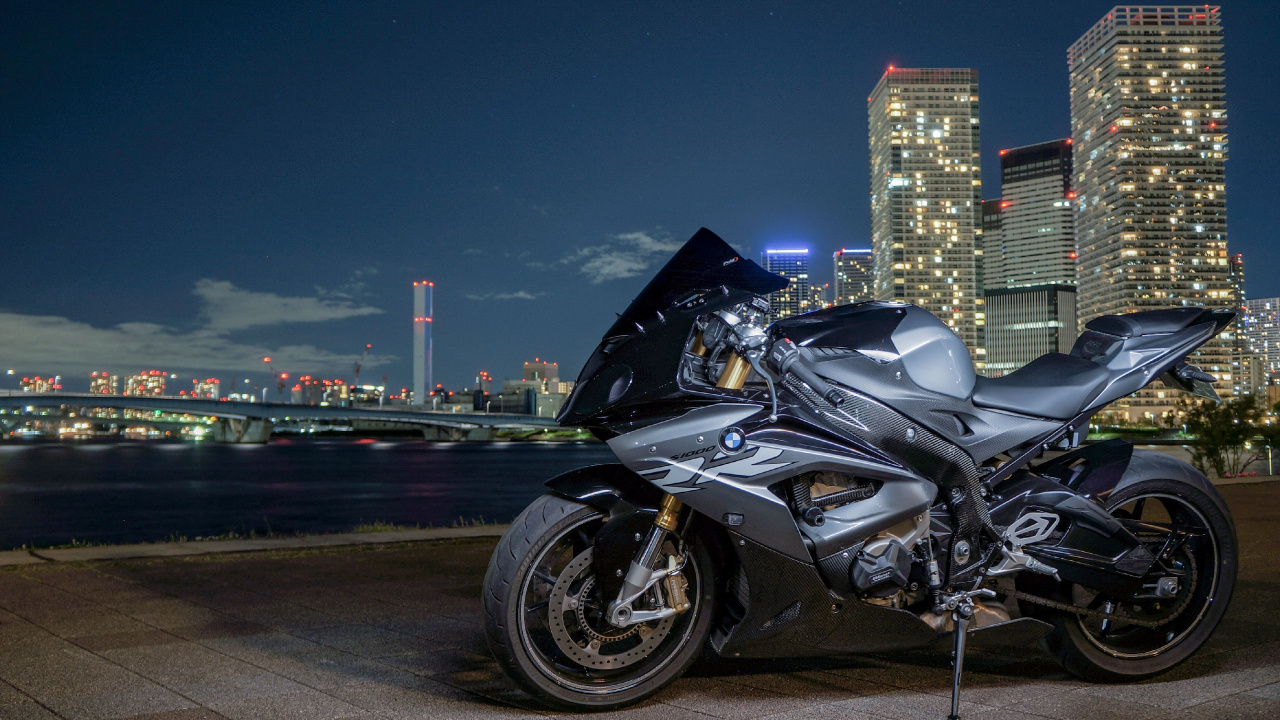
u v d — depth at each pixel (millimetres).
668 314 2871
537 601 3150
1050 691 3121
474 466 95750
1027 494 3131
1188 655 3326
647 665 2963
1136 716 2830
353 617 4355
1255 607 4605
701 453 2770
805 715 2834
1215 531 3375
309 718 2783
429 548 6930
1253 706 2939
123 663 3459
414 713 2840
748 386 2992
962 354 3086
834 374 2898
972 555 3062
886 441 2930
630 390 2801
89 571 5793
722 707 2922
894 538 2893
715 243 2750
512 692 3088
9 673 3309
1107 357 3256
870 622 2928
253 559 6352
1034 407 3098
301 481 67688
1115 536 3191
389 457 124375
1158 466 3342
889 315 3092
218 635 3961
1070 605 3180
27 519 37344
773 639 2930
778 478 2809
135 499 49594
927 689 3137
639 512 2844
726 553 3051
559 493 2922
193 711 2850
